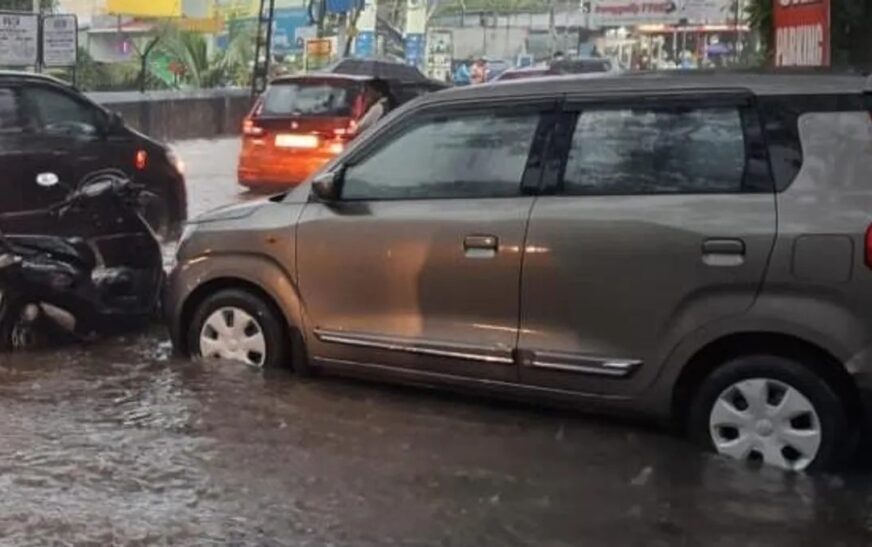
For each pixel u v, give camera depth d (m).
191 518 4.71
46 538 4.50
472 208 5.86
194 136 25.66
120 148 10.52
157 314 8.12
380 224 6.11
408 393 6.39
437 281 5.93
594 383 5.59
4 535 4.52
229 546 4.45
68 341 7.66
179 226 11.25
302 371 6.56
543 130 5.79
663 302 5.38
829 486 5.07
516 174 5.82
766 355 5.25
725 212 5.28
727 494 5.00
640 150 5.56
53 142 9.93
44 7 26.47
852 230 5.04
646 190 5.50
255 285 6.59
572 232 5.56
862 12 7.77
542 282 5.64
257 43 28.86
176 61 31.39
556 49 52.06
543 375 5.70
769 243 5.16
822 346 5.09
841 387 5.16
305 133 15.57
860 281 5.02
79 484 5.05
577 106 5.74
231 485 5.06
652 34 49.75
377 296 6.14
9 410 6.09
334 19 40.53
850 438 5.18
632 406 5.56
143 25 34.97
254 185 16.05
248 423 5.89
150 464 5.30
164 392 6.39
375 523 4.68
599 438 5.69
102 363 7.07
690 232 5.31
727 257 5.23
